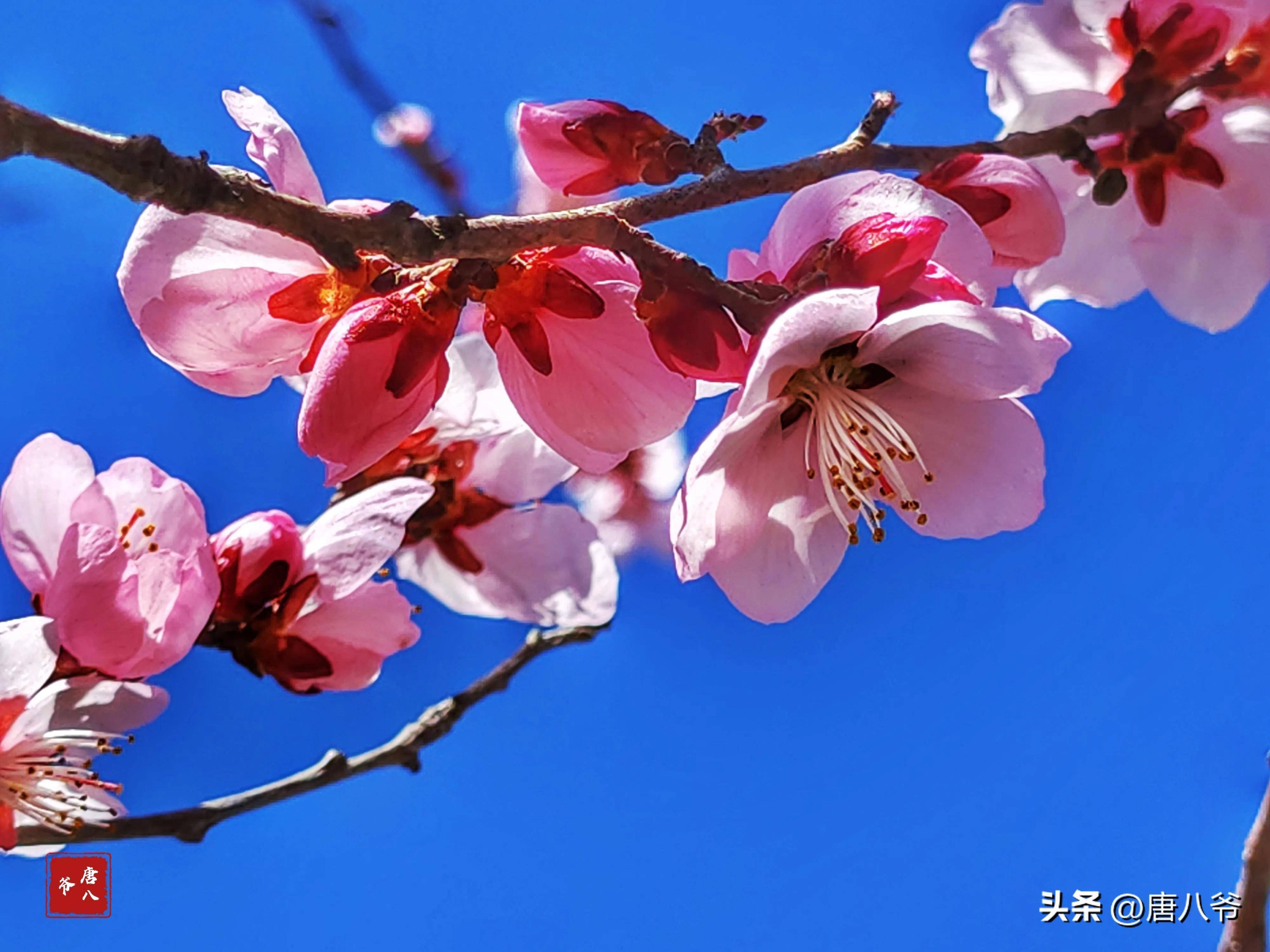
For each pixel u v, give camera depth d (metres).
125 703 0.17
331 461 0.16
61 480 0.17
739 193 0.16
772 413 0.16
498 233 0.15
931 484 0.17
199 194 0.14
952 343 0.16
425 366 0.16
